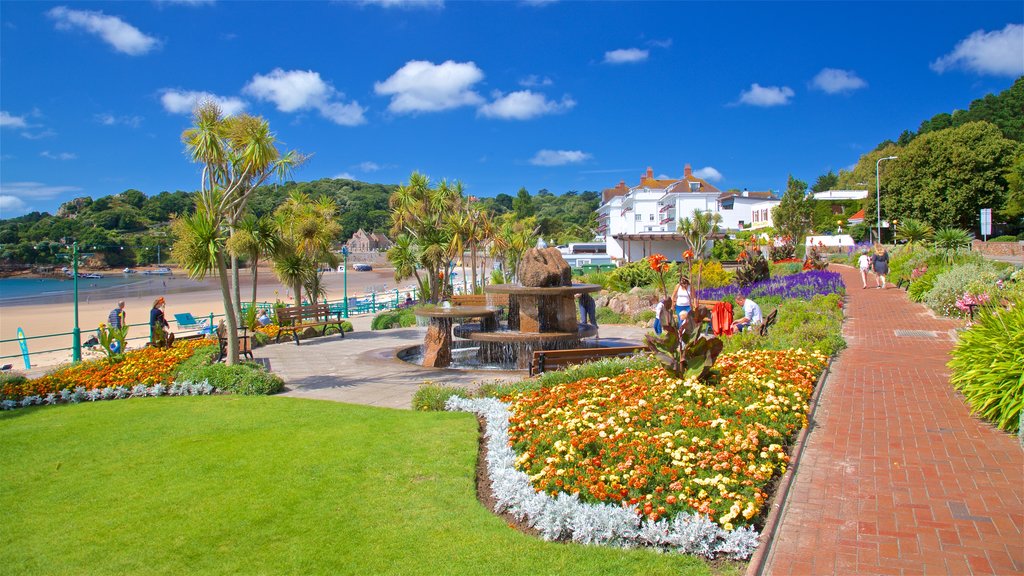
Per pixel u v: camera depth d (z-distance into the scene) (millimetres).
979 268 18453
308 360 14312
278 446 7191
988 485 5539
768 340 12344
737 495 4953
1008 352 7195
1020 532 4672
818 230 77438
